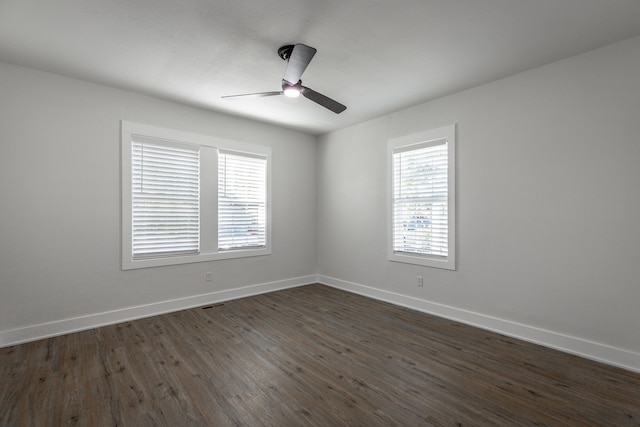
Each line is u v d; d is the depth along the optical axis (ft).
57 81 9.87
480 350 8.85
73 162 10.14
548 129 9.10
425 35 7.61
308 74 9.73
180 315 11.76
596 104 8.28
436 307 11.84
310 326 10.70
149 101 11.61
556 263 8.98
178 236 12.43
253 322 11.05
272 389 6.91
